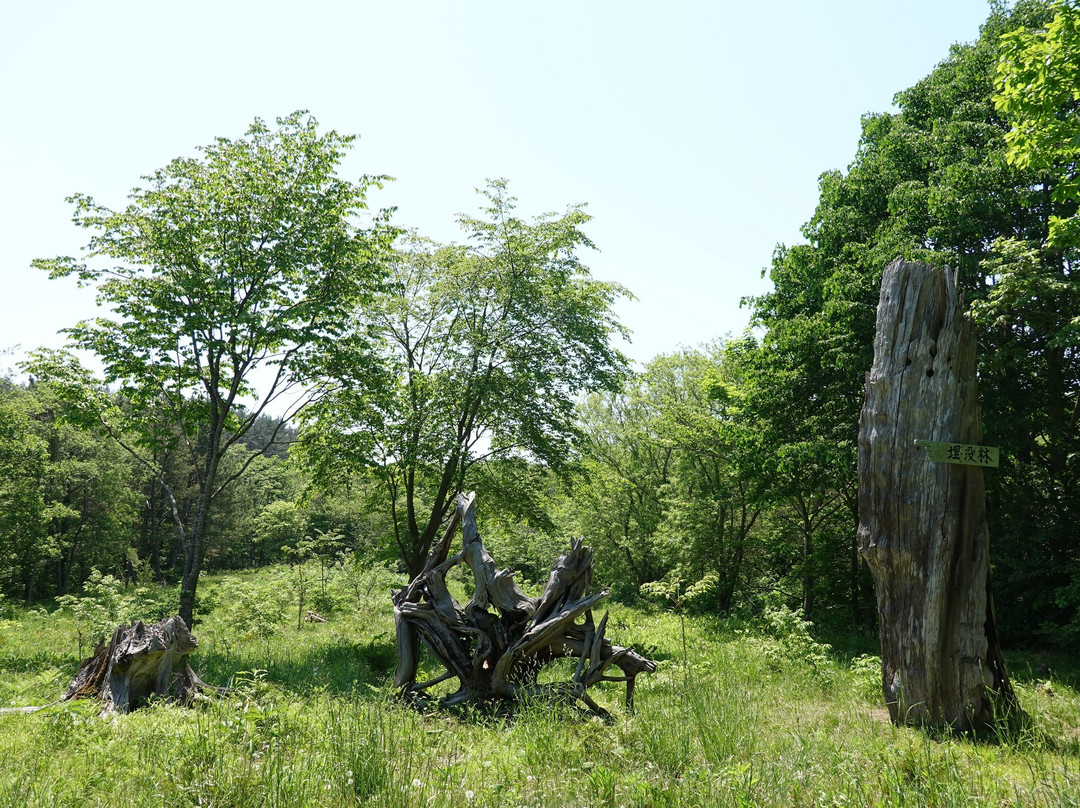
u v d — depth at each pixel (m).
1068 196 10.06
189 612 14.06
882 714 8.18
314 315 14.95
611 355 18.33
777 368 17.67
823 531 21.55
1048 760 5.90
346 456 16.08
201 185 14.93
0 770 5.19
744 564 24.97
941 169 15.27
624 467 31.05
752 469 18.45
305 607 23.50
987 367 13.66
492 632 8.55
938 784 4.60
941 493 7.56
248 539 54.66
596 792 4.57
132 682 8.50
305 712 6.99
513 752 5.81
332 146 15.73
